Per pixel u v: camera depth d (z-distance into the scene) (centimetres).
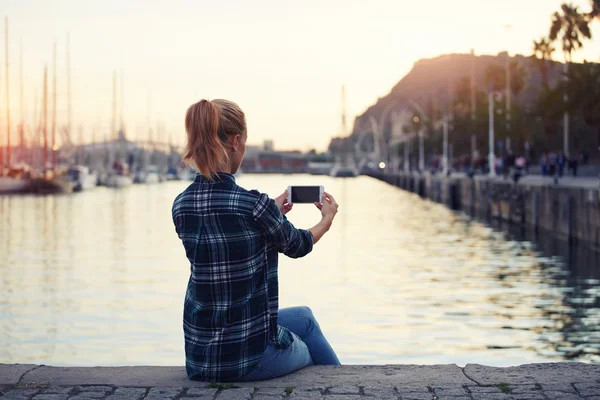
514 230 5138
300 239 494
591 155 8250
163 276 3036
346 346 1767
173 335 1867
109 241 4566
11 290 2683
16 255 3869
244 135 492
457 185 7969
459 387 502
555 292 2622
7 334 1900
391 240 4650
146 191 11306
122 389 501
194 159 477
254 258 486
